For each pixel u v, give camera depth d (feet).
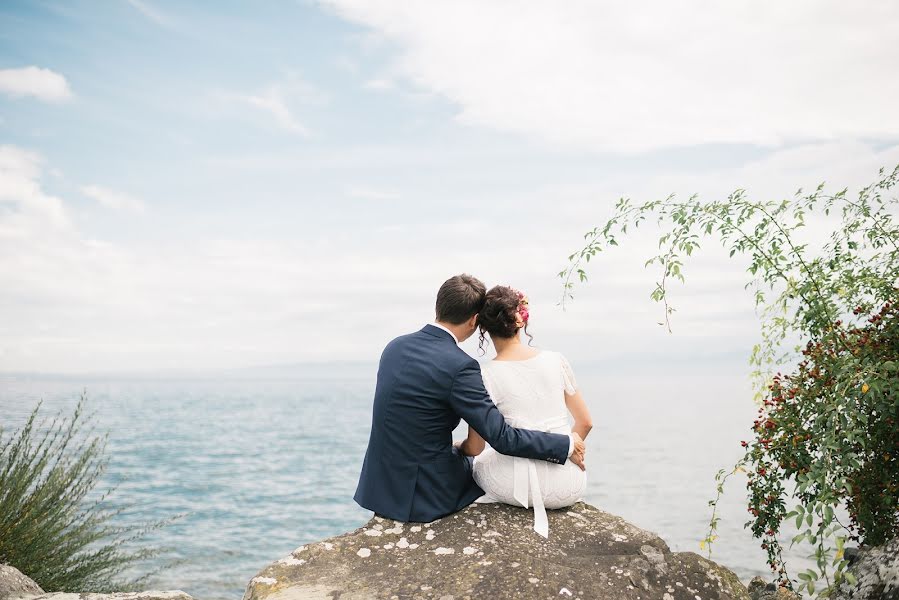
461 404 9.76
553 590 8.35
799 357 12.35
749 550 47.85
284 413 358.23
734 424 245.45
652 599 8.49
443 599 8.21
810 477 8.89
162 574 41.98
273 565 9.20
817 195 11.46
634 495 82.48
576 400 10.83
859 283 11.19
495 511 10.30
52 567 18.26
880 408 9.84
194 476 108.17
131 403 460.96
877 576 9.77
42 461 18.49
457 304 10.39
